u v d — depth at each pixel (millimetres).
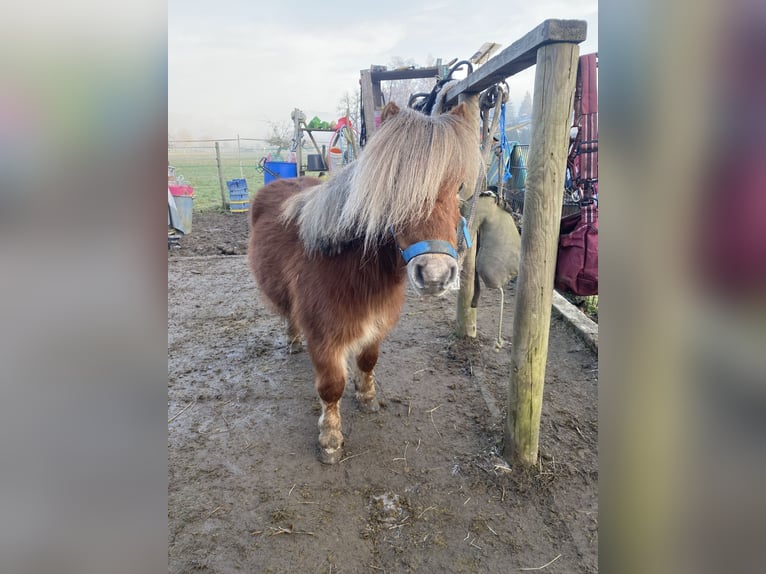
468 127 1654
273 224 2600
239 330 3760
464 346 3312
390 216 1509
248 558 1704
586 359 3127
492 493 1992
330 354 2027
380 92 4387
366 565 1679
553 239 1807
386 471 2141
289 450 2295
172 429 2465
